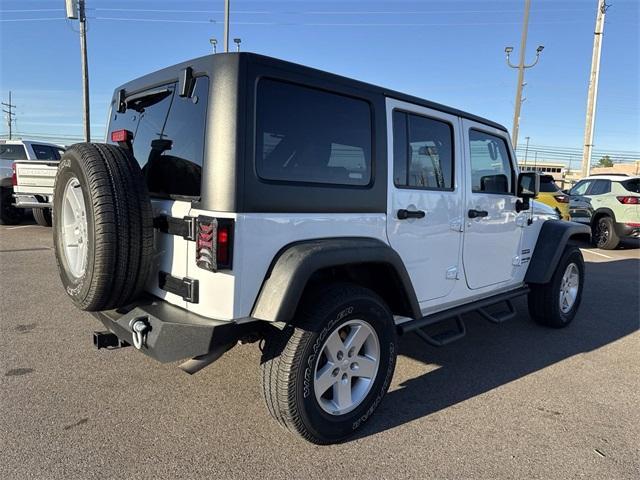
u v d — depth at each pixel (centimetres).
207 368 396
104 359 409
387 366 319
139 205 274
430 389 383
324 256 268
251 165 254
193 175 272
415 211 352
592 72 1948
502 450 298
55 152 1303
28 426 304
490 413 345
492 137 446
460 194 398
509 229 467
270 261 264
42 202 1059
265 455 282
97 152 278
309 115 284
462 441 307
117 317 293
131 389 358
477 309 425
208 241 248
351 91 307
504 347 486
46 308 547
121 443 288
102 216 261
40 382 365
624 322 587
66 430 301
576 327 563
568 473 277
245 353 429
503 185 464
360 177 315
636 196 1159
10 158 1223
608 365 445
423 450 295
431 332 523
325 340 278
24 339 452
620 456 296
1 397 340
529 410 352
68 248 309
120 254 266
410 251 352
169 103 300
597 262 1027
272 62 265
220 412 328
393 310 348
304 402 271
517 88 1830
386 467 276
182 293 272
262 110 261
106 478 256
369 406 310
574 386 396
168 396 349
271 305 252
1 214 1193
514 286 493
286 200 269
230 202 248
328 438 289
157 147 309
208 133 254
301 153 280
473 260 422
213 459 276
